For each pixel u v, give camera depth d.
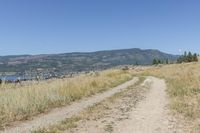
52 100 21.88
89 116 17.38
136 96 27.77
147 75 78.81
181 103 20.41
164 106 20.41
